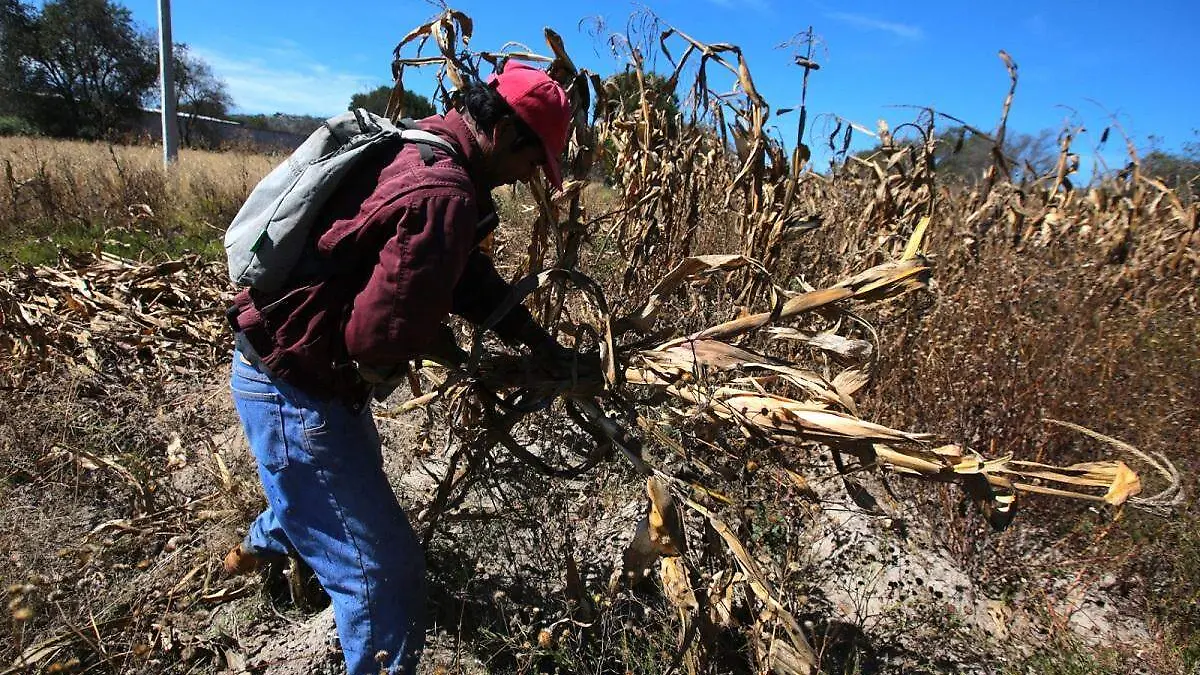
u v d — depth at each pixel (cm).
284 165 175
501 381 221
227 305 473
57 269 528
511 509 262
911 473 190
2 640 217
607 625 231
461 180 168
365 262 170
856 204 527
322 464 189
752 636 211
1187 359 359
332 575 199
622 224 456
